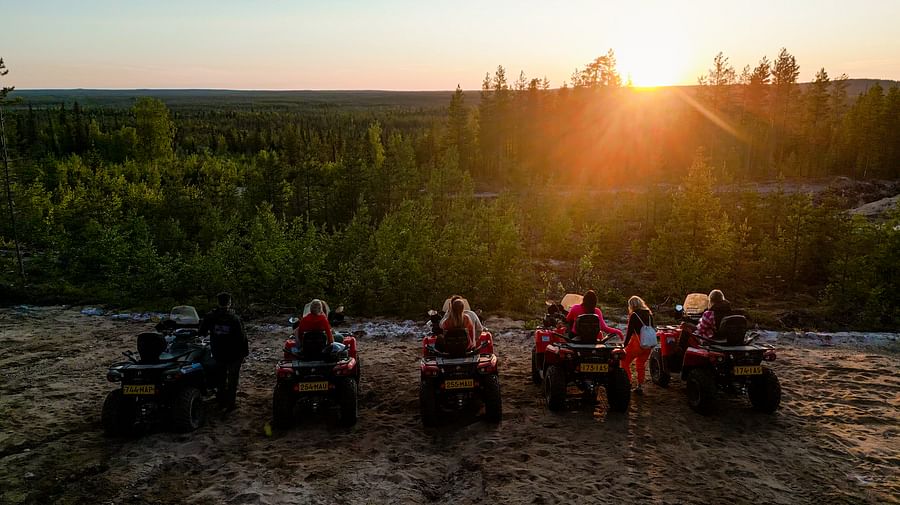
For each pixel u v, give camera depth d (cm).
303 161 4206
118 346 1276
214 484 611
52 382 1009
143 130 6159
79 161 5178
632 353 880
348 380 775
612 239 3106
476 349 784
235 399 870
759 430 752
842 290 1792
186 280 1809
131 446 712
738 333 797
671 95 9906
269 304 1730
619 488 589
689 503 559
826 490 588
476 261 1788
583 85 8650
